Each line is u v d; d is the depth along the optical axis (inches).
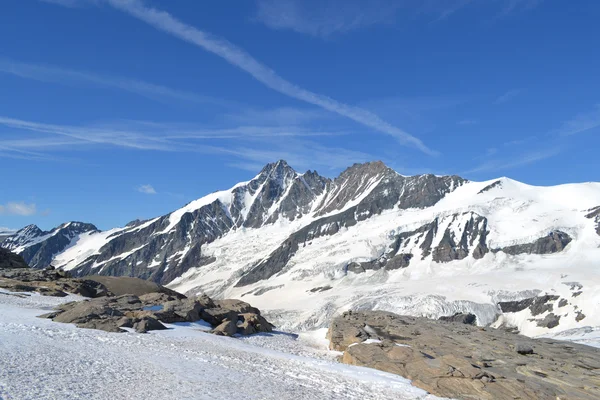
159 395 968.3
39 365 1079.6
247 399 1024.2
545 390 1354.6
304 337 2513.5
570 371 1567.4
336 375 1416.1
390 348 1769.2
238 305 2810.0
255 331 2440.9
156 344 1590.8
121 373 1117.1
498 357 1701.5
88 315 1924.2
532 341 2063.2
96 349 1374.3
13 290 2758.4
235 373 1278.3
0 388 860.0
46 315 1943.9
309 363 1581.0
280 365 1493.6
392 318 2556.6
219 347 1702.8
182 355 1449.3
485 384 1382.9
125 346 1485.0
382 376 1461.6
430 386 1385.3
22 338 1381.6
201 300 2635.3
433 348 1808.6
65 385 947.3
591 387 1411.2
